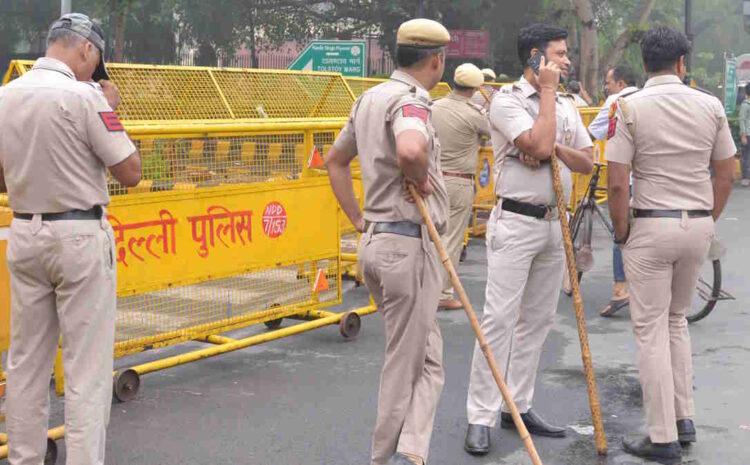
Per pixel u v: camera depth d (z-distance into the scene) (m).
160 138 5.62
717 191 4.74
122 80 5.86
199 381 5.95
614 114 4.59
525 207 4.66
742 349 6.74
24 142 3.84
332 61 14.57
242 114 6.62
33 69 3.95
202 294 6.18
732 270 9.69
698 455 4.75
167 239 5.76
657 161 4.56
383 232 3.90
